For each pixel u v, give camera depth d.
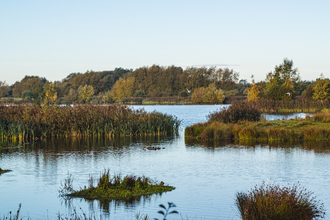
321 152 21.70
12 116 33.34
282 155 20.84
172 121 35.41
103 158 20.48
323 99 69.56
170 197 12.48
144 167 17.78
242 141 27.95
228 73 142.50
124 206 11.52
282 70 93.88
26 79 158.38
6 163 18.98
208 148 24.34
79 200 12.27
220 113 37.94
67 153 22.41
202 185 14.09
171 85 146.25
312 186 13.73
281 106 62.12
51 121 32.06
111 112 34.25
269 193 9.97
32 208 11.41
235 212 10.78
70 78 177.88
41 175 16.11
